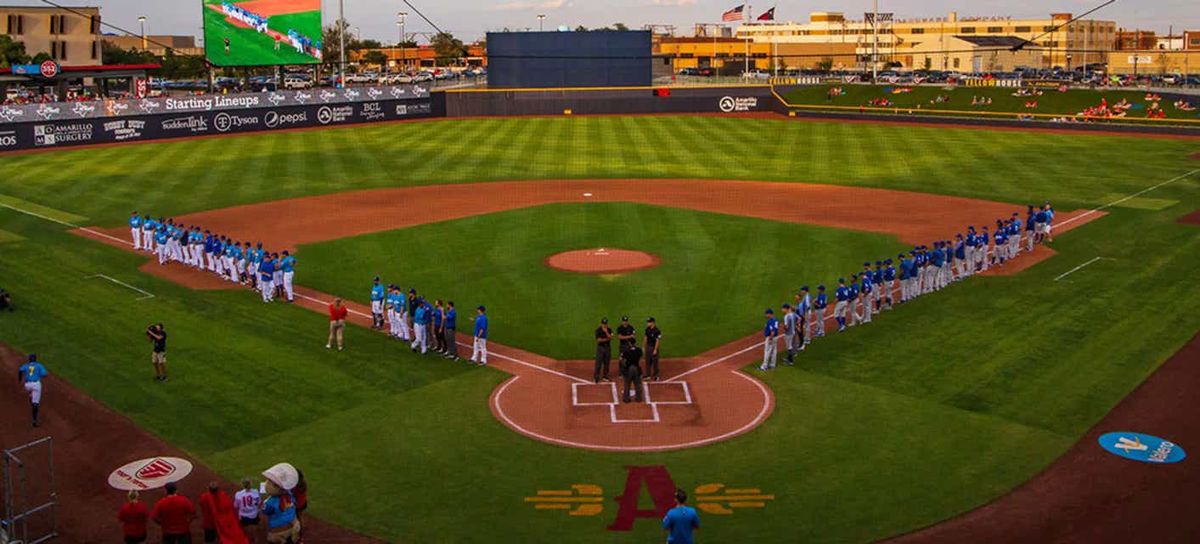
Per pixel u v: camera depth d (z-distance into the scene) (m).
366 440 22.73
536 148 77.94
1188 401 24.64
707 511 19.36
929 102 103.69
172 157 71.81
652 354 26.31
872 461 21.44
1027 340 29.52
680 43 192.12
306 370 27.42
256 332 31.02
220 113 86.19
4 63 104.62
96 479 21.03
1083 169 65.56
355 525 18.86
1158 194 55.66
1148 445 22.16
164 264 40.62
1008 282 36.66
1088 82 127.94
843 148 78.19
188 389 26.05
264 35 95.38
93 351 29.19
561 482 20.62
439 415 24.17
